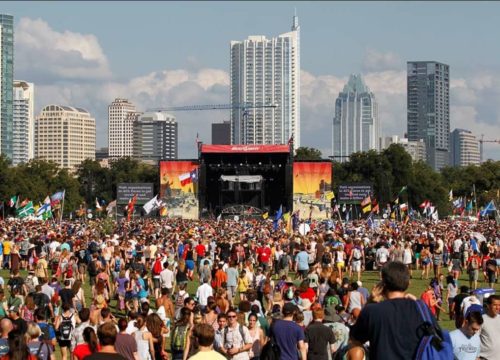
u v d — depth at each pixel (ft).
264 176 501.15
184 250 191.72
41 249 219.20
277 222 329.52
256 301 103.76
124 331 76.95
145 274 157.89
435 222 448.65
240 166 488.85
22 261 223.10
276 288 118.52
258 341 84.58
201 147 483.10
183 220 442.50
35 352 77.82
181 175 469.98
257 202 506.89
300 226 290.56
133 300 124.77
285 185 479.00
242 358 81.56
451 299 135.54
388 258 200.64
